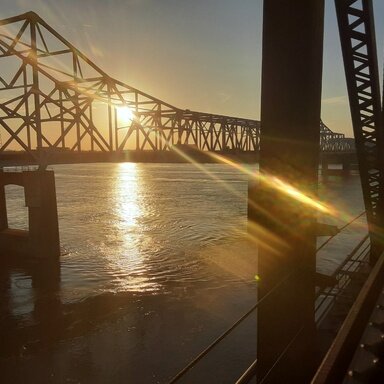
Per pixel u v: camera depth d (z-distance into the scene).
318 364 3.75
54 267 38.06
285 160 3.12
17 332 22.80
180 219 62.72
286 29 3.05
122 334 22.22
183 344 20.64
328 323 4.91
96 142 63.31
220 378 17.25
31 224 43.00
